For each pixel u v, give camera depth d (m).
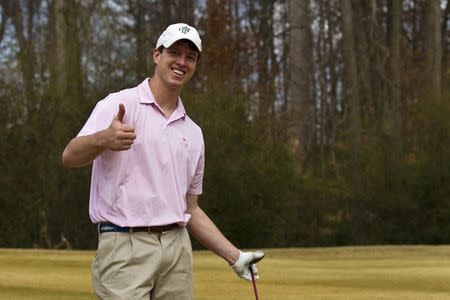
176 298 4.07
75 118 19.58
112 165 3.92
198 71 24.59
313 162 24.08
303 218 20.19
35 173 19.47
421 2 33.75
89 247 19.64
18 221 19.45
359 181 20.23
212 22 26.41
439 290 9.95
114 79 20.16
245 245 19.53
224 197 19.20
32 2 34.94
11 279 10.77
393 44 28.97
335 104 35.50
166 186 3.96
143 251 3.92
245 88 26.44
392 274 11.80
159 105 4.02
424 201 19.92
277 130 21.16
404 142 20.42
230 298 9.17
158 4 31.73
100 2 28.86
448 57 37.88
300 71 26.05
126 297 3.89
